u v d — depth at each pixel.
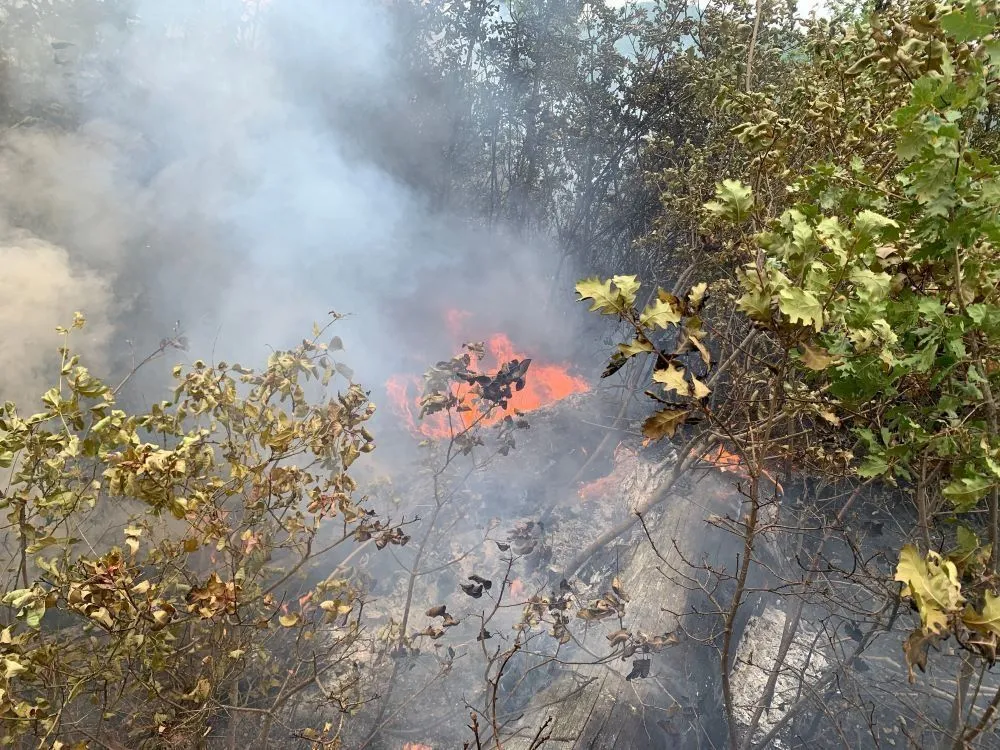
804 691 3.55
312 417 2.79
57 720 2.06
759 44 4.93
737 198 1.83
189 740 2.50
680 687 3.34
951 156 1.48
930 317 1.69
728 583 4.11
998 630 1.25
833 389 1.83
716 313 4.08
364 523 2.94
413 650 3.46
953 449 1.78
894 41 2.18
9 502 2.15
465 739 3.46
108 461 2.11
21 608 2.06
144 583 2.03
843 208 2.04
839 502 4.04
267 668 3.33
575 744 2.85
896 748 3.16
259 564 2.75
